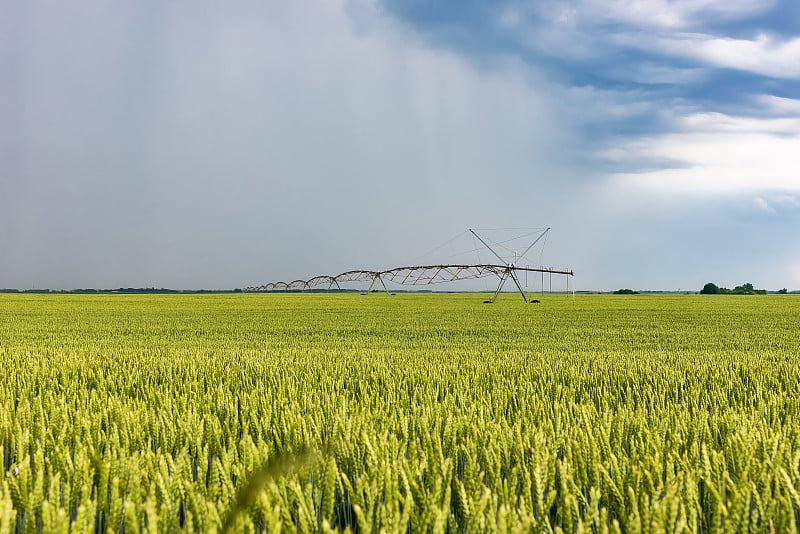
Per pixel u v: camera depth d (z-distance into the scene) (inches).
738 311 1859.0
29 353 541.0
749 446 148.6
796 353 603.5
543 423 195.6
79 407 242.7
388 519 102.5
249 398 252.1
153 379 368.2
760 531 109.0
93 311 1802.4
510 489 128.7
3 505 93.7
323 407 235.5
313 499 130.9
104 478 121.2
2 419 184.1
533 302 2743.6
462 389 308.2
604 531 94.0
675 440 169.3
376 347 713.6
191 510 115.5
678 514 115.3
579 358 507.2
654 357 525.7
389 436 176.7
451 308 2126.0
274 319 1441.9
